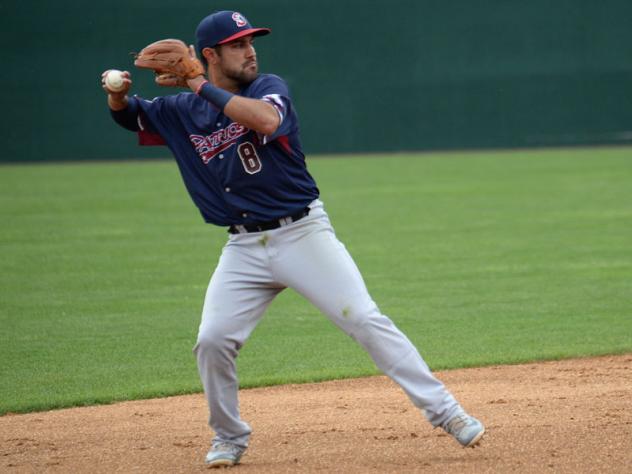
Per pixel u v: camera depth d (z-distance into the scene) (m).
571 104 110.62
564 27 109.81
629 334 30.78
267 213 16.59
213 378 17.03
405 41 111.25
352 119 112.38
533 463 16.84
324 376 26.47
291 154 16.48
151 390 25.23
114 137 110.88
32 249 51.19
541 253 47.34
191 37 110.31
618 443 17.98
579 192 72.31
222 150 16.56
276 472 16.88
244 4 110.94
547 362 27.42
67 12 109.06
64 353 29.92
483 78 111.00
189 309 36.41
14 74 109.50
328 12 111.19
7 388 25.78
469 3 110.25
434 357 28.36
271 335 32.19
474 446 17.45
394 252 48.69
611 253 46.75
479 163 97.50
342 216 62.75
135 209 67.75
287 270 16.75
